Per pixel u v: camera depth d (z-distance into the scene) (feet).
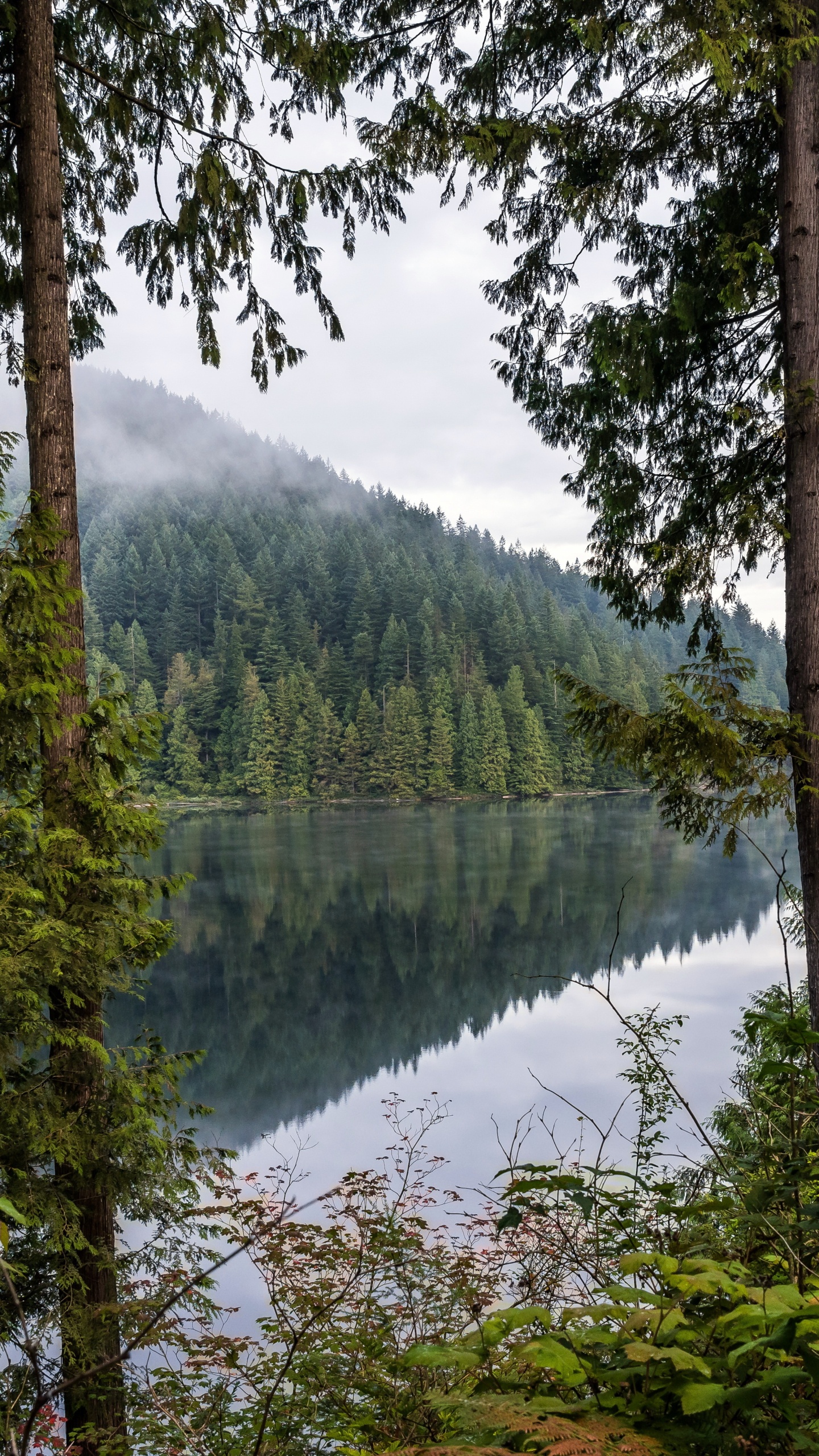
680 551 17.44
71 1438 9.89
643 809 248.73
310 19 17.65
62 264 15.79
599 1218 5.61
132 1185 13.12
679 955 113.70
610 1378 3.66
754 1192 4.80
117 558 399.24
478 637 297.33
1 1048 12.21
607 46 15.57
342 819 234.79
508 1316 4.07
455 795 266.57
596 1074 73.67
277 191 17.24
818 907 13.34
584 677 279.08
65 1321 11.53
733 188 16.31
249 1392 10.06
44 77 15.66
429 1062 82.53
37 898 12.52
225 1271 33.24
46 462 15.31
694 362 17.43
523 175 17.62
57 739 14.32
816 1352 3.13
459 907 142.61
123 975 14.07
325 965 117.91
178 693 281.54
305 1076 81.97
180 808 255.29
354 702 283.18
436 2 17.35
